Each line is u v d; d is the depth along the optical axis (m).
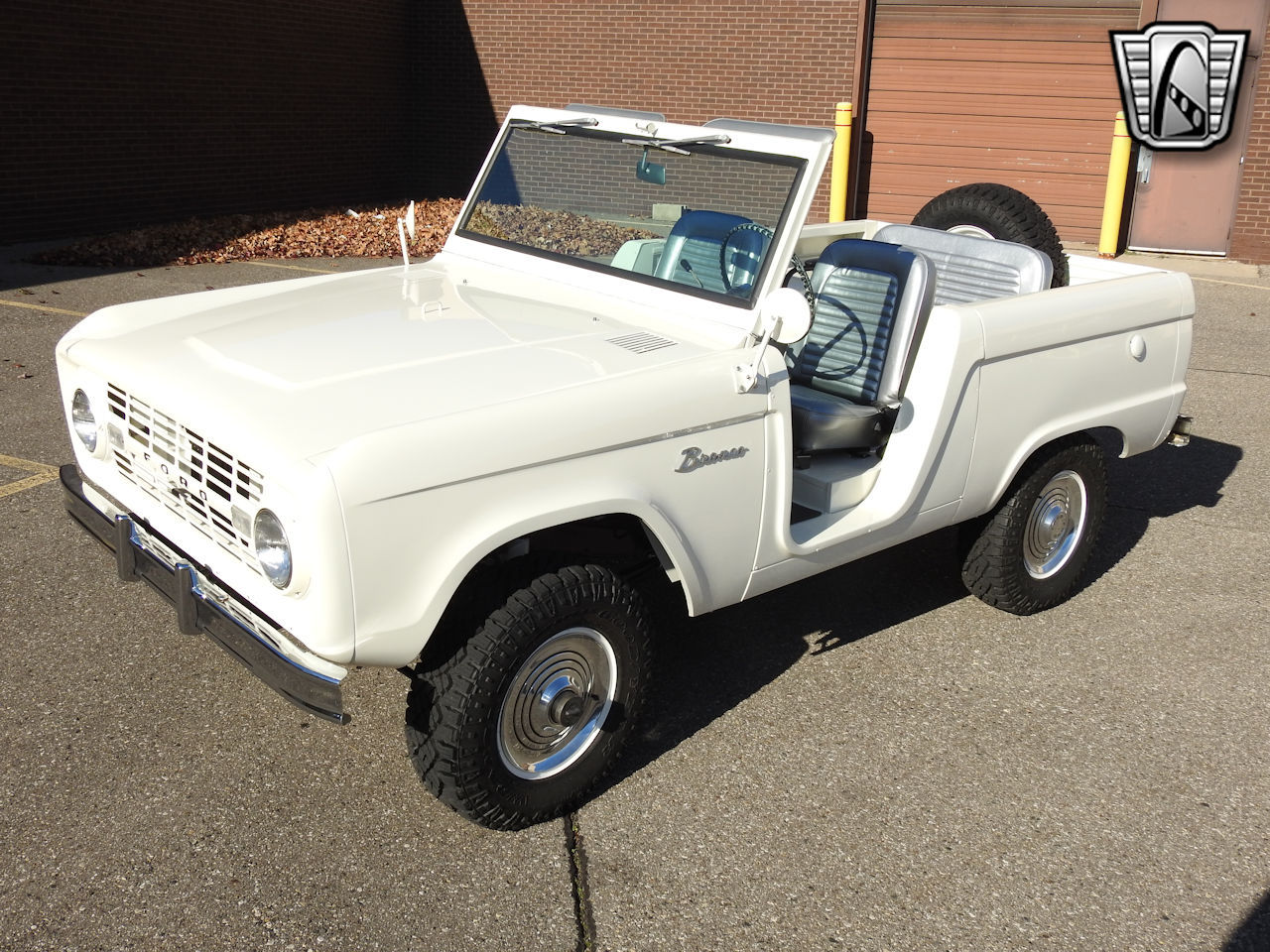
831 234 5.74
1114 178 13.40
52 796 3.39
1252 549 5.59
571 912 3.04
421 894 3.08
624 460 3.23
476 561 2.97
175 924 2.93
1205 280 12.43
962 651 4.52
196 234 12.28
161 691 3.95
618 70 15.40
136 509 3.46
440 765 3.14
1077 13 13.66
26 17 11.19
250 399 3.06
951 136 14.60
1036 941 3.01
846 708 4.07
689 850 3.31
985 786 3.64
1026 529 4.66
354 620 2.80
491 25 15.73
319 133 14.88
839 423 3.98
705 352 3.52
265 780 3.53
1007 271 5.05
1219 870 3.30
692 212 3.86
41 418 6.47
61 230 11.98
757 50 14.76
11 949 2.82
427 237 13.12
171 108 12.80
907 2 14.24
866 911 3.09
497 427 2.96
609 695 3.44
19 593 4.53
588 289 4.08
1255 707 4.16
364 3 15.16
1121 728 4.00
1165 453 6.99
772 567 3.75
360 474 2.72
